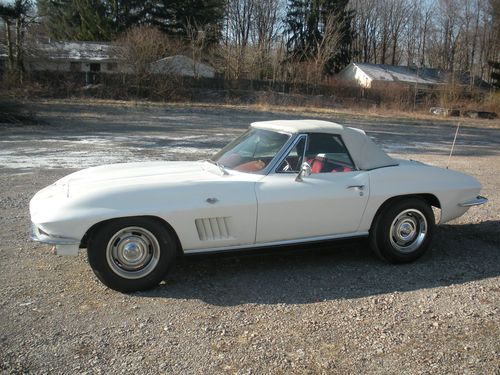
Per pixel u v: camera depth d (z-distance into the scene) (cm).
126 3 5291
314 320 381
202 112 2916
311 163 477
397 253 505
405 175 505
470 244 589
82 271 470
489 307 408
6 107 2080
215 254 440
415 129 2756
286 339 351
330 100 4106
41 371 305
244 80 4153
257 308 401
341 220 480
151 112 2767
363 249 563
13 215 669
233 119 2647
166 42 3731
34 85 3241
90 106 2819
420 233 516
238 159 491
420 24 7662
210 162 516
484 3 6750
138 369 310
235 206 434
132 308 395
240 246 450
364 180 486
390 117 3381
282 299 420
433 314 394
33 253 517
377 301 418
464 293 438
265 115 2939
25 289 426
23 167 1062
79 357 321
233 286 446
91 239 409
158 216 414
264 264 506
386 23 7719
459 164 1373
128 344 339
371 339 353
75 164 1112
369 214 491
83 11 5231
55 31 5262
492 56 6750
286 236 463
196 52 4166
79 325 365
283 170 466
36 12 4178
